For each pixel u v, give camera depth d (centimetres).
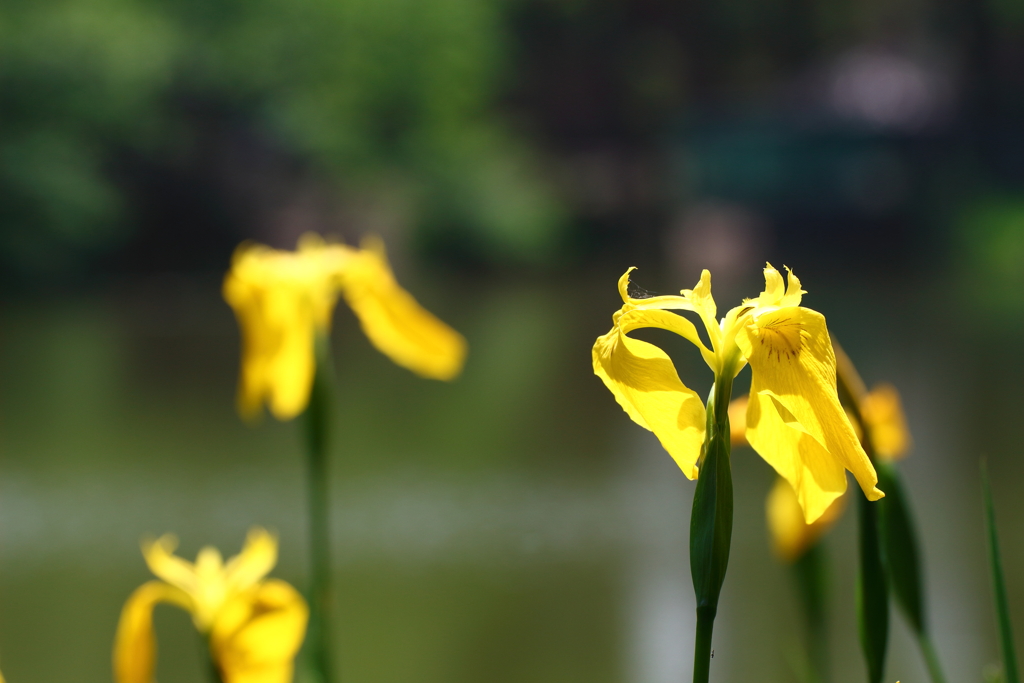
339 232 3884
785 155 5169
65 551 807
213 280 3209
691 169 5266
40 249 3027
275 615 172
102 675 574
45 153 3062
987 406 1298
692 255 4306
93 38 3212
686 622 628
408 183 4003
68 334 2148
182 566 178
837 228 4888
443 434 1257
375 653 590
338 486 1012
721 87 5891
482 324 2320
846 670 534
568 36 5594
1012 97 5428
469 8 4447
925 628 174
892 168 5134
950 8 5666
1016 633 575
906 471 1005
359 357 1970
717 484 115
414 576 728
